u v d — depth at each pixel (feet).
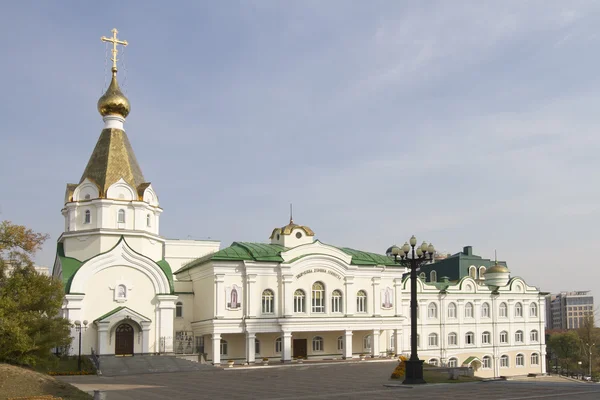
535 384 128.77
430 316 286.66
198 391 122.93
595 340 381.19
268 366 200.03
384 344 257.14
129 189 218.59
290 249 222.89
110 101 225.35
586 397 98.78
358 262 236.63
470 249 336.29
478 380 136.87
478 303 299.38
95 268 204.95
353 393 113.19
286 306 217.15
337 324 226.38
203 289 222.28
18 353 128.67
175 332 225.15
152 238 222.48
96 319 202.69
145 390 126.31
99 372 173.78
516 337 309.83
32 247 140.46
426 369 150.00
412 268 132.36
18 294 132.77
